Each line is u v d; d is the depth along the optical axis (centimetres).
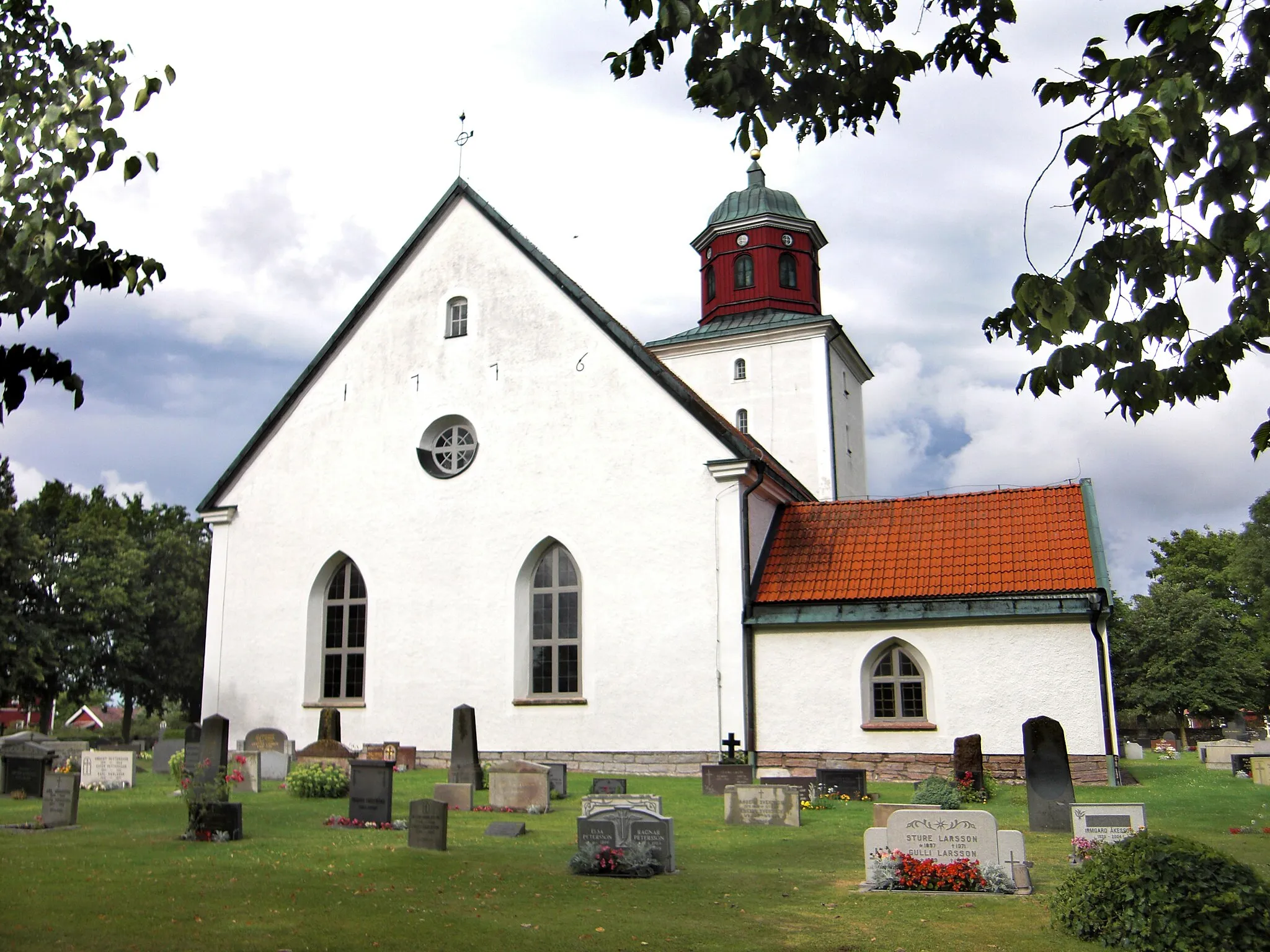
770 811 1647
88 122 746
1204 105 629
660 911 1037
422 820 1385
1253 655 6009
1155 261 683
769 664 2470
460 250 3022
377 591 2900
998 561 2431
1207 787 2255
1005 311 764
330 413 3078
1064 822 1505
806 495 3103
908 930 959
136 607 5491
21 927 936
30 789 1925
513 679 2692
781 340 4019
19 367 638
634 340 2927
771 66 807
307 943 897
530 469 2789
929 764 2306
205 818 1443
